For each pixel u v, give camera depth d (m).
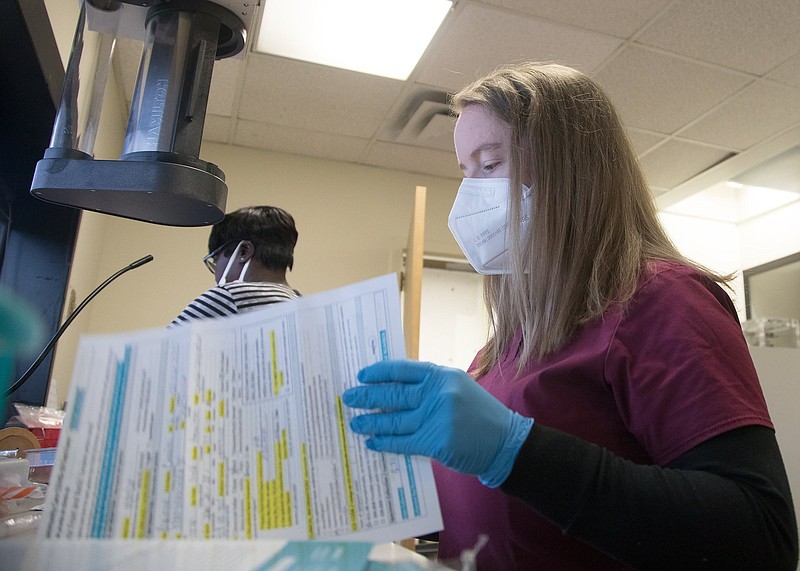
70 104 0.85
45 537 0.41
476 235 0.83
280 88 2.54
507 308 0.82
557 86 0.77
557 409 0.63
